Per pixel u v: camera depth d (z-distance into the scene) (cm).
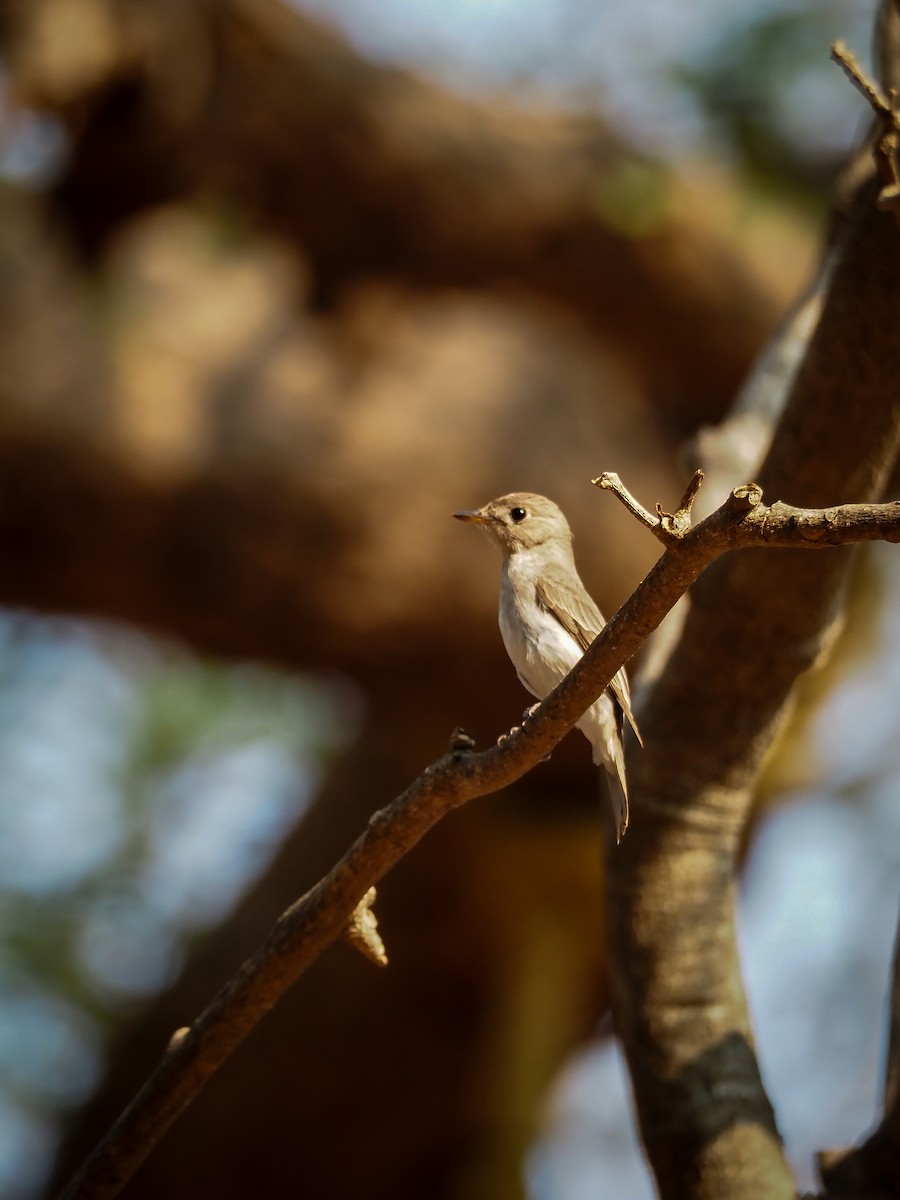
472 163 1411
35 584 1295
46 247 1320
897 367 496
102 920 1547
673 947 555
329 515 1256
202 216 1405
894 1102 529
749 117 1548
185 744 1595
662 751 567
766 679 550
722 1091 530
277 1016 1384
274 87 1350
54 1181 1395
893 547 1557
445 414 1332
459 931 1394
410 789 458
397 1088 1398
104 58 1280
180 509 1244
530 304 1482
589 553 1350
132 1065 1386
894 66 611
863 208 496
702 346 1509
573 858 1412
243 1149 1379
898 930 589
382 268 1454
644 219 1427
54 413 1209
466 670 1330
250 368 1299
